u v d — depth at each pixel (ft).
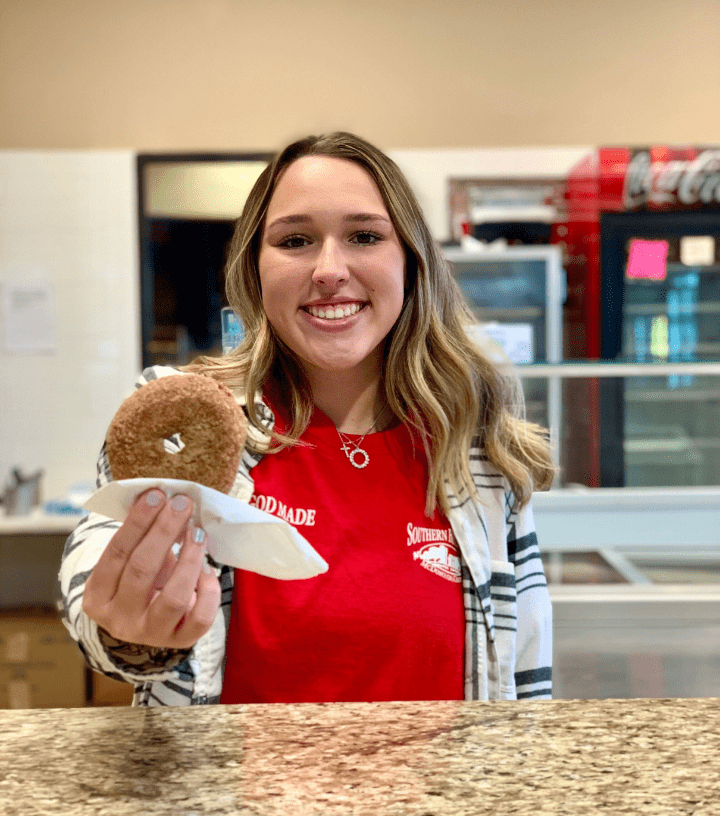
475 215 13.64
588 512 5.68
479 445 3.88
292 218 3.39
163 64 13.42
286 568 2.16
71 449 13.57
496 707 2.35
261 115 13.51
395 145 13.60
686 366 6.02
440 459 3.63
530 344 13.78
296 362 3.78
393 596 3.39
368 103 13.56
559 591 5.32
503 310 13.84
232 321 4.34
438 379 3.74
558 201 13.61
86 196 13.34
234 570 3.38
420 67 13.55
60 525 11.06
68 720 2.27
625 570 5.55
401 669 3.34
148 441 2.10
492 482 3.84
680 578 5.53
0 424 13.51
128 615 2.08
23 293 13.41
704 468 13.87
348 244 3.44
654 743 2.08
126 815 1.73
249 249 3.80
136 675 2.30
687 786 1.84
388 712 2.31
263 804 1.78
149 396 2.12
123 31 13.34
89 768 1.95
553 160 13.53
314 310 3.43
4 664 10.82
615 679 5.22
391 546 3.51
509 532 3.89
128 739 2.13
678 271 13.96
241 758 2.01
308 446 3.60
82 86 13.35
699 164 13.33
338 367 3.44
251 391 3.59
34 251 13.37
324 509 3.50
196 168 13.41
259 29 13.43
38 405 13.51
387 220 3.47
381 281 3.43
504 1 13.50
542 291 13.87
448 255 13.46
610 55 13.56
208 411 2.11
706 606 5.20
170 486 2.01
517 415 4.09
